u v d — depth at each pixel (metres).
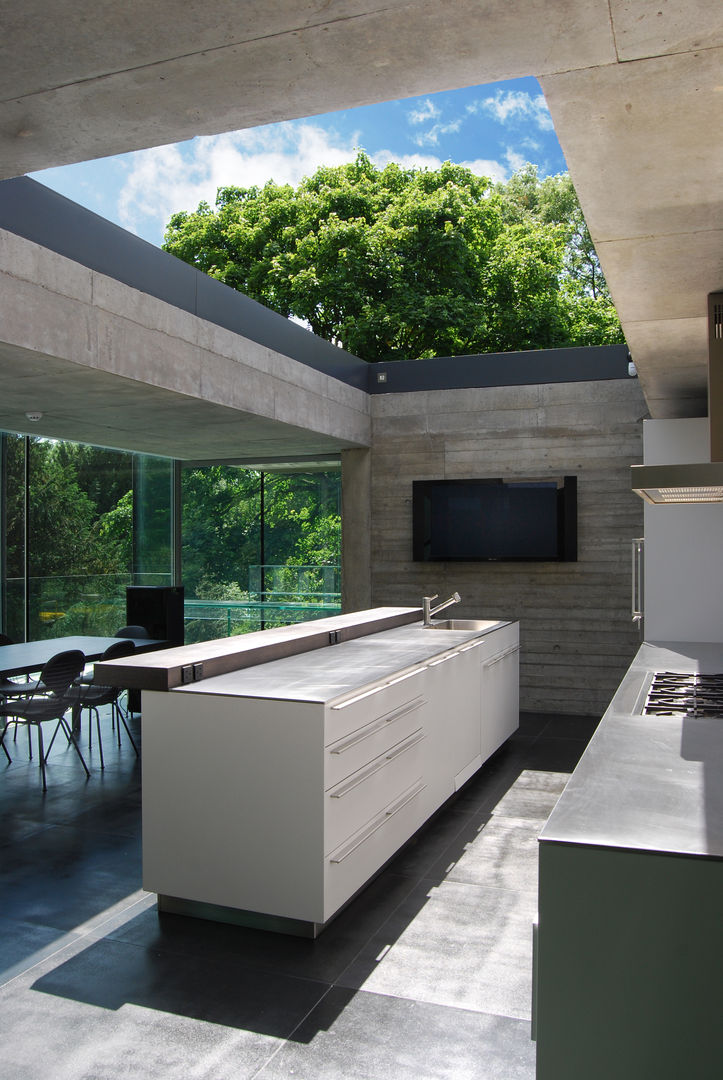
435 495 8.21
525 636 8.12
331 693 3.44
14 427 7.05
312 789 3.29
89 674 7.30
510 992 2.95
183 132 2.06
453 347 17.45
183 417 6.47
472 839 4.54
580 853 1.80
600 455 7.94
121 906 3.69
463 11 1.55
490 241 18.45
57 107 1.93
